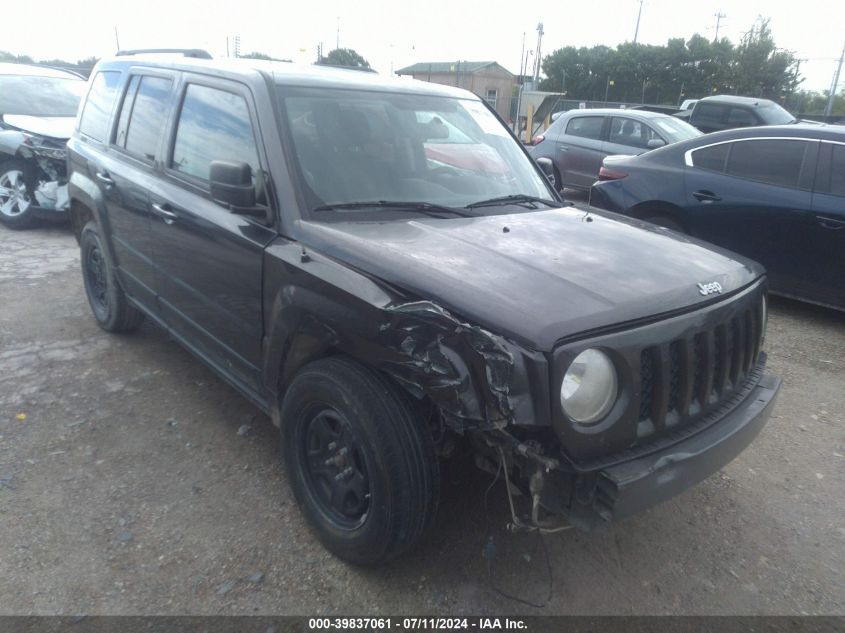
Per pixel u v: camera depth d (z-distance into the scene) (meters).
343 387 2.55
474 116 4.12
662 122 10.81
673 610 2.69
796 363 5.16
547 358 2.14
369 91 3.66
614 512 2.21
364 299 2.48
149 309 4.30
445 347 2.25
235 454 3.59
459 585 2.76
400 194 3.30
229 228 3.20
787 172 5.92
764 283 3.11
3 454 3.49
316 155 3.17
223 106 3.49
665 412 2.45
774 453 3.87
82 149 4.98
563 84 58.06
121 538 2.92
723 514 3.30
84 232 5.01
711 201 6.31
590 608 2.68
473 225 3.11
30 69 9.71
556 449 2.24
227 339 3.41
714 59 52.47
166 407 4.05
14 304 5.68
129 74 4.60
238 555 2.86
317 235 2.83
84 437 3.69
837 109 46.31
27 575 2.69
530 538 3.04
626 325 2.33
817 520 3.28
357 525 2.72
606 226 3.35
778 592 2.81
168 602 2.59
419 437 2.48
